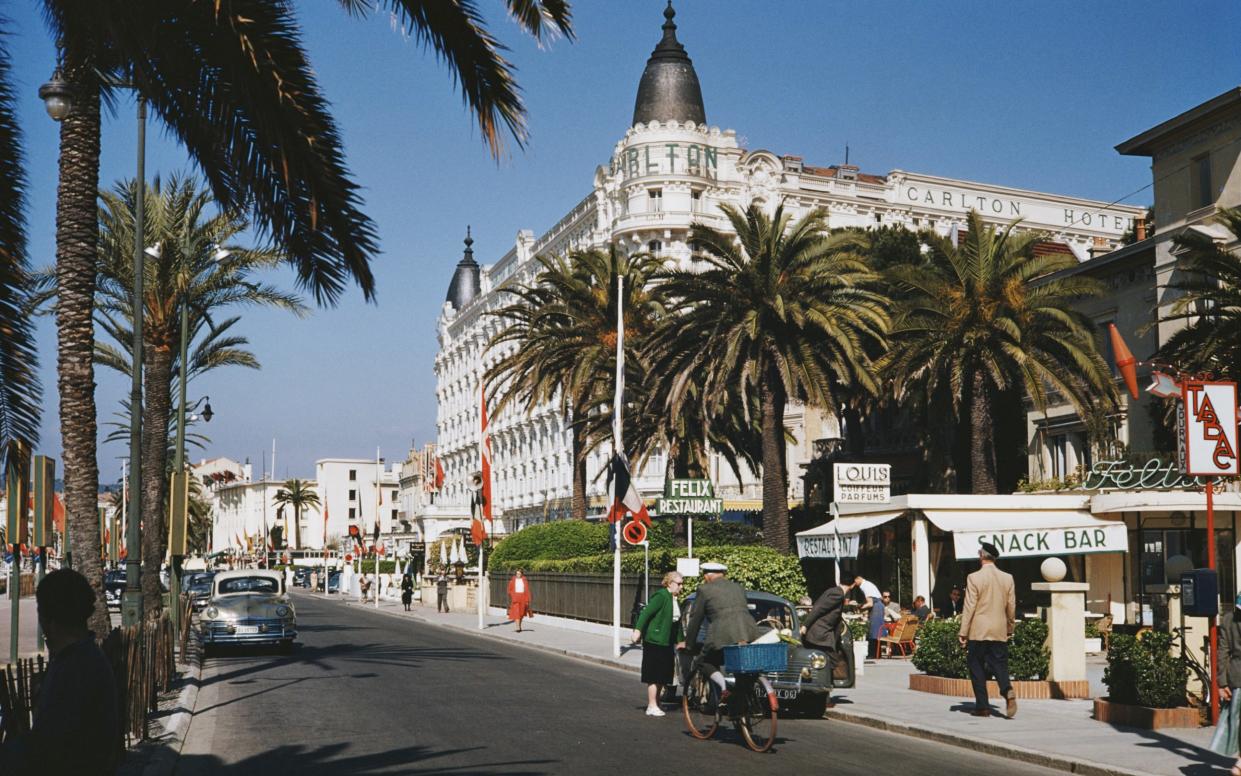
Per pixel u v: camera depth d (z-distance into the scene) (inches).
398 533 5703.7
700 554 1316.4
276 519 7775.6
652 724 573.0
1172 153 1531.7
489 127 490.3
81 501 655.1
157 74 493.4
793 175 3159.5
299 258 512.1
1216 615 475.8
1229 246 1429.6
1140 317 1624.0
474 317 4741.6
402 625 1683.1
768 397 1553.9
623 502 1081.4
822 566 1614.2
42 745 195.6
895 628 1026.1
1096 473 1355.8
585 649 1133.1
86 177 655.1
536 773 425.1
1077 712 606.2
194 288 1263.5
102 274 1202.6
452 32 477.4
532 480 3892.7
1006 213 3444.9
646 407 1631.4
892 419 2295.8
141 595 748.6
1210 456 482.0
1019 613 1369.3
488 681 788.6
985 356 1476.4
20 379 455.2
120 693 445.4
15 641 781.3
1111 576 1280.8
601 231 3253.0
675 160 3058.6
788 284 1502.2
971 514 1217.4
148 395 1205.7
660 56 3176.7
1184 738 506.9
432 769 434.6
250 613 1058.1
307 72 449.1
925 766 454.0
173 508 980.6
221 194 633.6
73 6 434.3
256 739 524.4
